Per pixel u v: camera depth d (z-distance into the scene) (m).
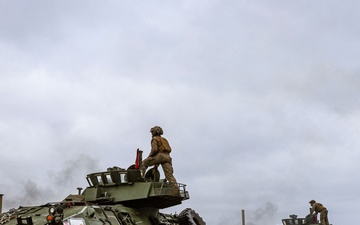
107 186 30.16
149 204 30.48
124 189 29.94
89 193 30.19
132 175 30.03
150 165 31.88
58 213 22.39
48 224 22.27
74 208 24.50
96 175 30.33
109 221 25.75
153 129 32.69
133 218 28.86
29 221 23.09
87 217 24.05
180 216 32.41
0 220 25.31
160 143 32.12
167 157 32.09
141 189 29.67
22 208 26.94
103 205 28.56
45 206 26.19
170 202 31.09
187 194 31.86
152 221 30.67
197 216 33.25
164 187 30.34
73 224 23.00
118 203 29.88
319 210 48.69
